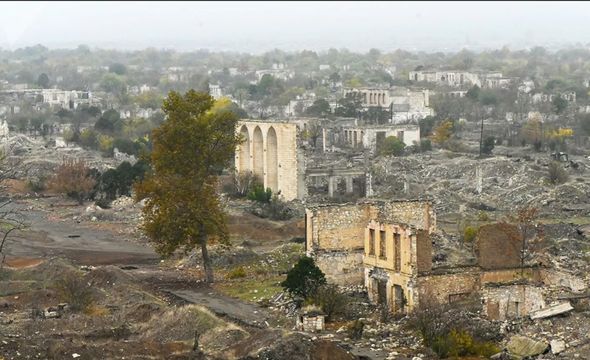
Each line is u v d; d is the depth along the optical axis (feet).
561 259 280.10
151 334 242.17
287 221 449.89
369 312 262.06
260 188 497.05
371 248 272.72
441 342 220.02
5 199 531.50
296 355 214.28
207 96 330.54
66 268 322.55
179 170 321.52
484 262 259.60
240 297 288.10
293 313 261.85
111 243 409.69
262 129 530.27
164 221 313.73
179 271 340.59
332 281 287.07
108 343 223.92
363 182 559.38
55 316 261.03
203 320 244.63
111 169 546.67
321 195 538.88
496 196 505.66
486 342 223.92
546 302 240.12
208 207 316.40
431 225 299.38
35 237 421.18
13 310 272.72
